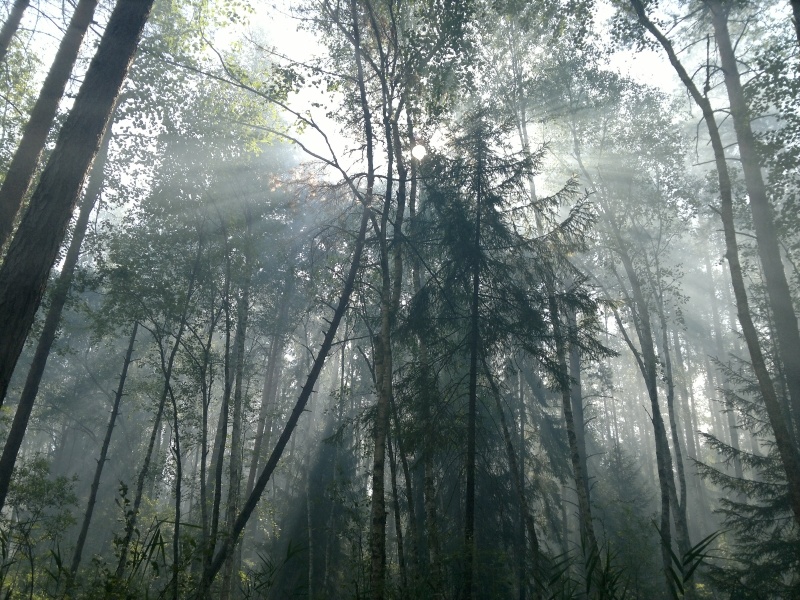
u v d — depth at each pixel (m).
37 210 6.92
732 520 18.03
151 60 15.87
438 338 13.16
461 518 15.48
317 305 15.44
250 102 16.88
